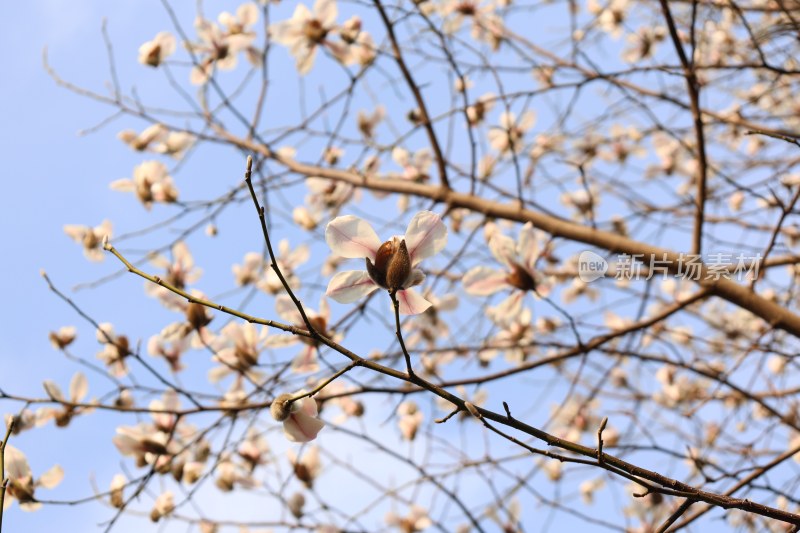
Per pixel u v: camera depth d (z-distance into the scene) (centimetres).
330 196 509
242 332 364
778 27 461
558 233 432
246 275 460
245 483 413
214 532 407
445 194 462
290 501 410
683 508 202
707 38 512
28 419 366
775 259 416
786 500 309
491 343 448
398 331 187
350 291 192
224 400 391
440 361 466
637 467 193
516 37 538
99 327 377
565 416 497
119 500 379
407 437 441
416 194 469
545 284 331
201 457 402
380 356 443
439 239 190
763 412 487
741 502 198
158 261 429
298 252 456
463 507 396
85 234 432
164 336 374
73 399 380
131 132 469
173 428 376
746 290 384
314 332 192
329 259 525
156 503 385
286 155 521
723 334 508
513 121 508
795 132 472
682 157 567
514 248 328
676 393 488
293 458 425
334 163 529
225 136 483
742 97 557
